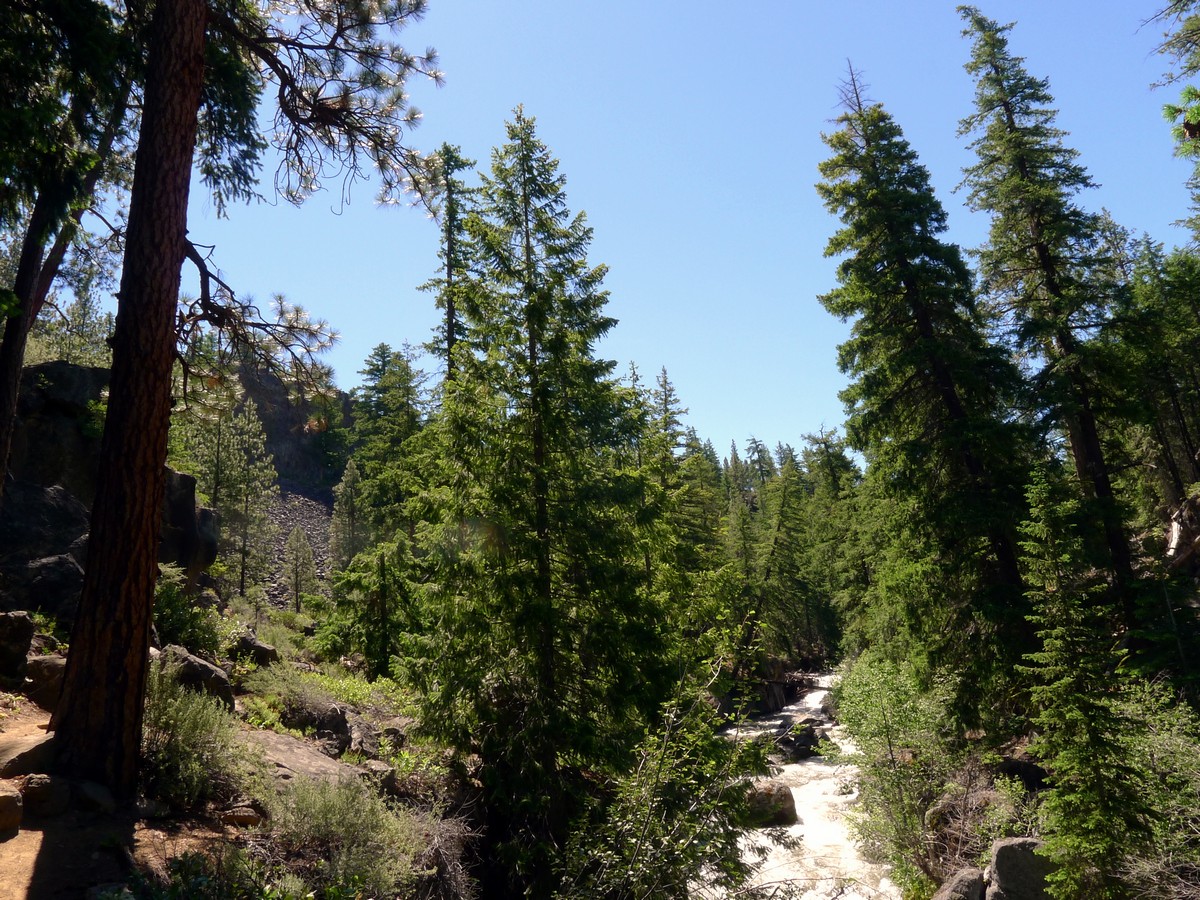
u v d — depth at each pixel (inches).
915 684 673.0
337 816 291.4
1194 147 336.8
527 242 584.1
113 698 286.5
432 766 448.8
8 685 357.7
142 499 305.1
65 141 404.2
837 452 2073.1
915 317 820.6
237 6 446.3
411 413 1391.5
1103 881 380.8
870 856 612.4
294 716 443.5
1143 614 660.7
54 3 353.1
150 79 340.8
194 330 398.9
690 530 1443.2
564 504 511.2
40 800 253.1
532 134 597.6
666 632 519.8
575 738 448.8
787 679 1722.4
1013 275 890.1
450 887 327.3
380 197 539.5
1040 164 879.1
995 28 914.1
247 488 1678.2
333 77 486.0
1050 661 434.0
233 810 290.4
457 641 486.3
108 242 583.5
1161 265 1453.0
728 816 313.6
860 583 1477.6
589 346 576.4
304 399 482.6
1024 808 514.0
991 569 732.7
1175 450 1451.8
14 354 489.7
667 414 1400.1
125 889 208.7
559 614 485.4
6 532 503.8
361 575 931.3
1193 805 393.7
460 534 494.0
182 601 492.7
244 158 479.5
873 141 853.2
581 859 313.6
